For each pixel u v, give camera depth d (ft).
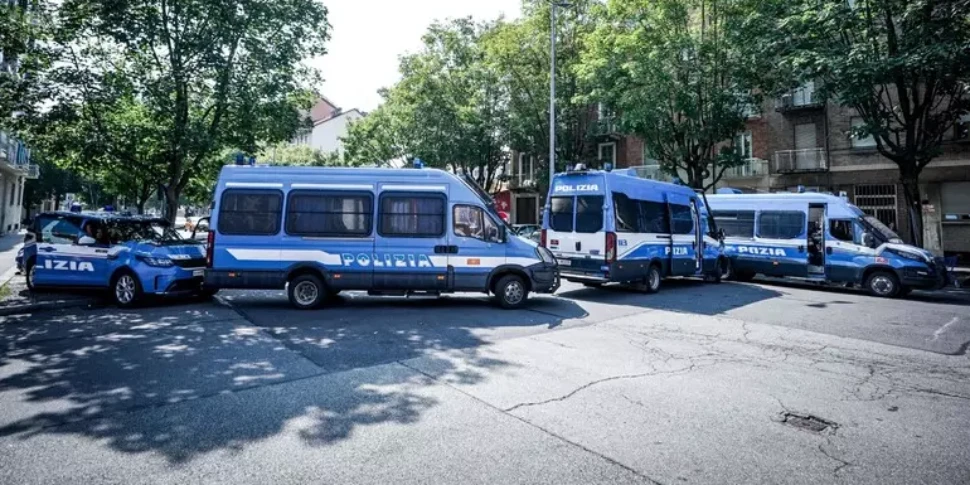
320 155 145.28
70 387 16.01
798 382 17.35
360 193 31.09
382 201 31.14
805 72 49.47
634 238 37.78
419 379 17.04
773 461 11.48
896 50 45.06
